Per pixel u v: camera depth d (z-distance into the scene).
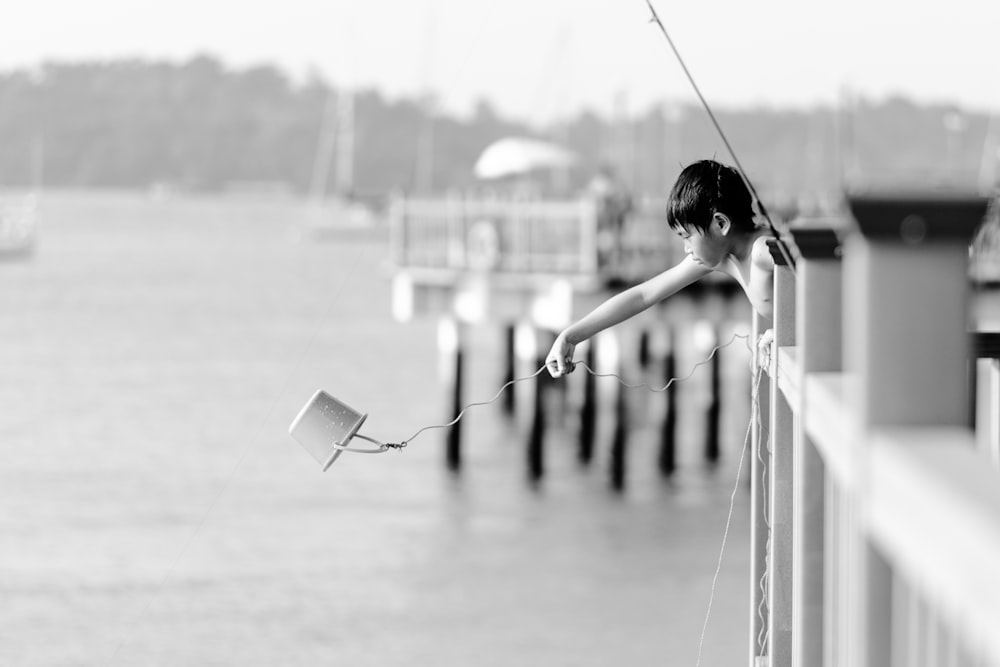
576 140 146.62
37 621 18.84
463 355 30.94
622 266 29.48
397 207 32.12
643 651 17.06
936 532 1.83
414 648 17.66
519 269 29.25
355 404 42.25
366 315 70.50
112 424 37.22
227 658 17.23
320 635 18.22
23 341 56.00
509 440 33.25
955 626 1.76
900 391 2.33
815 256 3.65
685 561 21.48
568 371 5.63
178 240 141.38
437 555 22.38
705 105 4.68
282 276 93.75
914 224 2.23
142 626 18.58
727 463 30.77
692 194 5.37
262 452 33.06
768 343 5.29
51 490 28.67
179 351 54.16
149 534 24.61
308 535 24.09
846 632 2.72
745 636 17.48
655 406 37.38
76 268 96.62
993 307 18.64
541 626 18.30
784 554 4.97
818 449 3.78
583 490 27.89
